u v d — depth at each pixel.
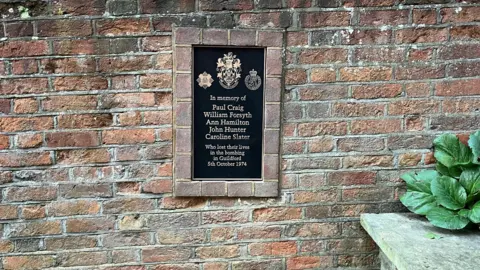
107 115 2.32
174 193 2.40
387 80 2.39
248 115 2.36
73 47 2.26
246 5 2.29
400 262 1.99
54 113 2.29
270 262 2.49
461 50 2.40
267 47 2.31
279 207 2.46
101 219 2.40
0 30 2.21
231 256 2.48
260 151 2.40
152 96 2.32
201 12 2.28
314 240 2.50
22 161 2.32
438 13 2.37
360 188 2.47
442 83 2.42
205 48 2.30
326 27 2.33
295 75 2.36
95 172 2.36
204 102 2.34
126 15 2.26
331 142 2.43
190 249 2.46
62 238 2.40
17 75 2.25
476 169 2.30
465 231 2.24
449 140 2.40
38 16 2.22
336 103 2.39
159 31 2.28
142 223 2.42
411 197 2.34
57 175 2.35
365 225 2.39
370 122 2.42
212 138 2.37
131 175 2.38
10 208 2.35
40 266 2.40
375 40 2.36
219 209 2.44
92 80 2.29
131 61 2.29
